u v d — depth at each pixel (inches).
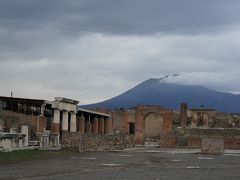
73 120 2923.2
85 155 2034.9
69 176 1144.8
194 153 2477.9
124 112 4252.0
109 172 1263.5
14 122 2298.2
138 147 3289.9
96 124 3727.9
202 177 1169.4
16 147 1838.1
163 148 3289.9
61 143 2241.6
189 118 4778.5
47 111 2775.6
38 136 2132.1
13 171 1221.1
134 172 1272.1
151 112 4121.6
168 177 1154.7
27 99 2610.7
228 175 1232.8
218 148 2480.3
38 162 1524.4
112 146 2728.8
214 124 4758.9
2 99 2605.8
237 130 3890.3
